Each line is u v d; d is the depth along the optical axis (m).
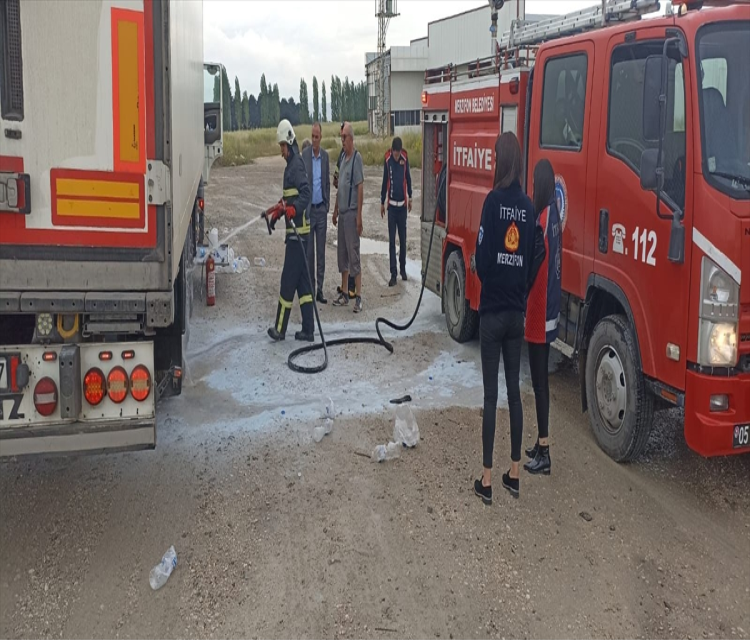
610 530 4.58
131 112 3.69
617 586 4.07
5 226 3.69
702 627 3.78
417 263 12.23
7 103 3.60
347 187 9.06
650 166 4.52
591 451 5.59
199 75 8.63
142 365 3.94
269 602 3.88
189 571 4.11
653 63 4.48
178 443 5.60
